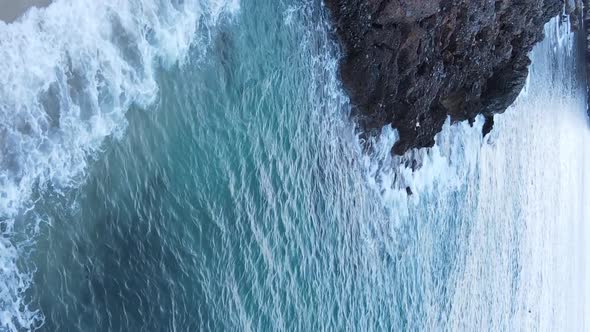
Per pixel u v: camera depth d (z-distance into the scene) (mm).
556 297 64625
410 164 39500
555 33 66500
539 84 61594
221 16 28000
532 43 45344
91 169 22391
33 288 20344
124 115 23688
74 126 21828
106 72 22969
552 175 66062
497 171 51781
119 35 23453
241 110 28875
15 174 20000
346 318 33531
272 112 30391
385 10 32812
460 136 45250
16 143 20062
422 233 40812
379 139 36594
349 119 35000
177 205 25469
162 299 24234
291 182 30953
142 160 24297
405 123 37000
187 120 26359
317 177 32688
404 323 38281
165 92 25438
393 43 34031
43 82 20859
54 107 21219
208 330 25828
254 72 29641
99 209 22562
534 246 59094
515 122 55312
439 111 40438
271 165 29984
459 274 44969
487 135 49312
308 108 32469
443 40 37281
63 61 21500
